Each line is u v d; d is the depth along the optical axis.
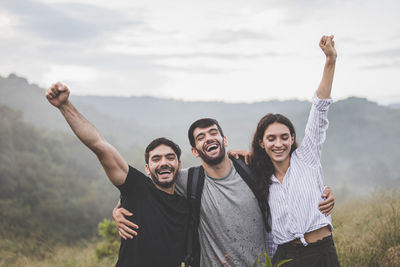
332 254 3.10
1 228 25.30
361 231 5.35
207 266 3.31
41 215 56.81
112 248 7.72
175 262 3.14
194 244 3.34
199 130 3.26
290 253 3.14
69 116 2.89
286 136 3.19
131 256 3.05
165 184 3.22
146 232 3.06
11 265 9.58
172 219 3.19
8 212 44.50
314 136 3.18
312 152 3.18
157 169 3.21
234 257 3.20
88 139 2.92
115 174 3.07
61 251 10.63
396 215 5.10
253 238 3.22
